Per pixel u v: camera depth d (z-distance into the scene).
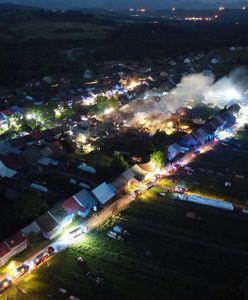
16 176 68.06
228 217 56.09
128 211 57.06
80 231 51.69
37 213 54.00
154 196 61.31
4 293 41.25
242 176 69.62
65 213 53.72
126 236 51.09
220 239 51.06
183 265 45.97
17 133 87.50
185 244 49.84
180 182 66.31
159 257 47.25
